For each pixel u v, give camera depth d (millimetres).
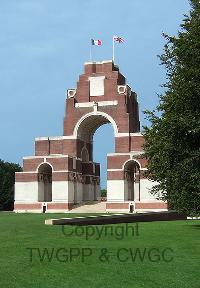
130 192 71812
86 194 76688
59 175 70750
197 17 31578
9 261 16875
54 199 70500
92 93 74375
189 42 30188
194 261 17641
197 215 31984
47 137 75062
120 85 73438
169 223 38312
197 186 29641
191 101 29594
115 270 15688
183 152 30656
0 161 94500
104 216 38344
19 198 72812
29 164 73000
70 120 74688
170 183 32000
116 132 71500
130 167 72062
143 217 44719
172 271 15797
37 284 13781
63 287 13555
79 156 74938
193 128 28828
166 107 31156
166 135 30766
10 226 30812
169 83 33188
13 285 13578
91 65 75125
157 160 33062
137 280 14492
